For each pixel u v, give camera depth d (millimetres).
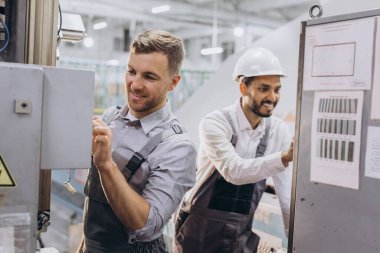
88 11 6418
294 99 2379
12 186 720
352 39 1194
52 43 1005
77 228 4121
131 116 1401
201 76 5512
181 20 7238
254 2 6496
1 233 716
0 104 701
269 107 1953
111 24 8352
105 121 1476
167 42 1286
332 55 1248
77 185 4699
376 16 1139
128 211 1139
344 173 1226
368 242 1172
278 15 7035
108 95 5773
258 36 7688
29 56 983
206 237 1970
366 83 1164
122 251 1357
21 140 720
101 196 1362
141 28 8203
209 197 1967
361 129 1181
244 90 1970
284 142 2066
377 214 1147
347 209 1221
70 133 786
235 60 2955
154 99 1315
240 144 1971
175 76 1380
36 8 979
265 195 2363
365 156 1173
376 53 1140
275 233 2289
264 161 1828
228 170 1892
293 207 1381
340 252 1241
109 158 1091
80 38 1419
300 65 1348
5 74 699
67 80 773
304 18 2373
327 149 1269
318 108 1293
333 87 1249
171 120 1396
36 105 726
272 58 1978
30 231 735
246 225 1990
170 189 1259
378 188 1144
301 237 1353
